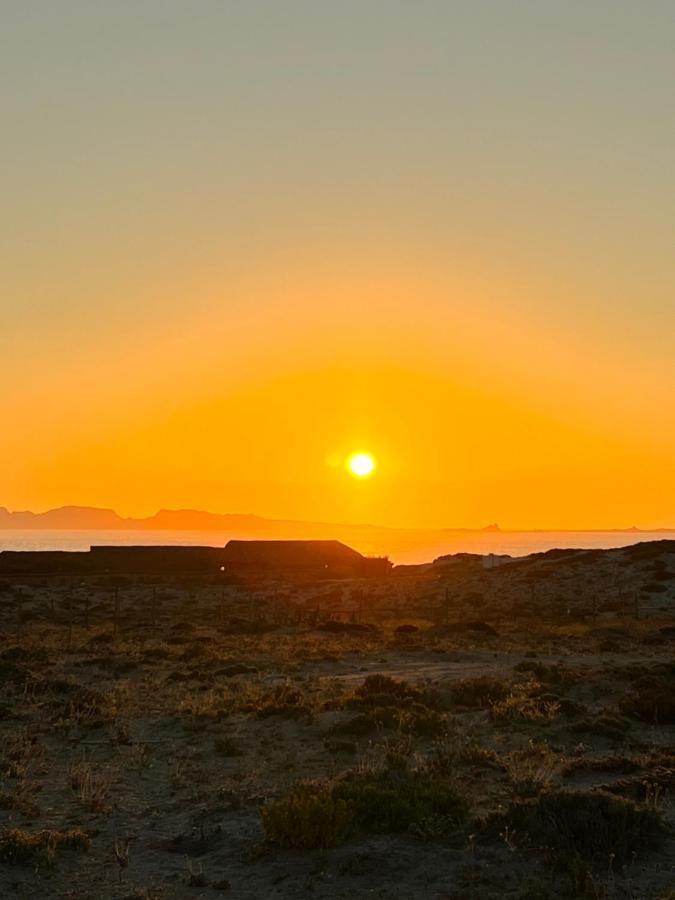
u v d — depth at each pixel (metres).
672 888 10.32
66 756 18.56
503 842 11.79
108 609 63.06
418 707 21.83
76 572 88.69
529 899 10.04
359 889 10.70
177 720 21.78
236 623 51.06
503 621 54.84
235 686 27.08
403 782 13.93
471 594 70.44
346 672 30.77
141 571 91.00
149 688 27.23
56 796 15.58
